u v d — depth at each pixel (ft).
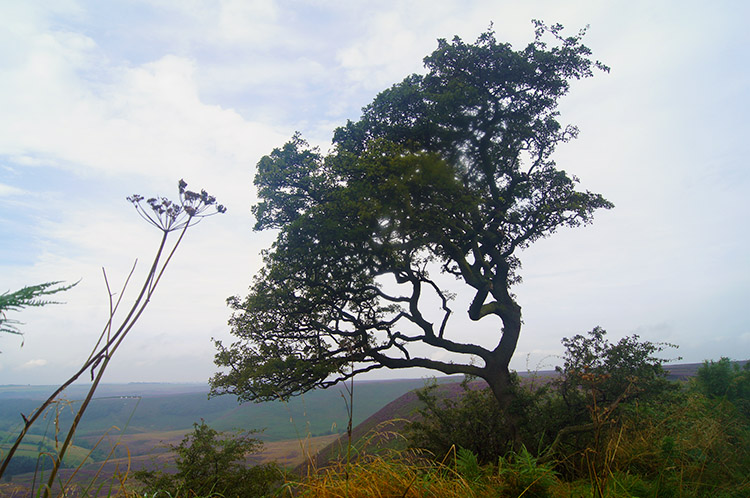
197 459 28.91
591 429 28.86
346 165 46.98
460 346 48.93
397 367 49.39
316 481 14.10
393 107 49.96
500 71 50.67
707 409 26.99
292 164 51.42
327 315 50.01
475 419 38.34
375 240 46.57
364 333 49.42
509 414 38.04
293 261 47.42
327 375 45.24
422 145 49.80
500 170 53.93
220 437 33.42
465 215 49.24
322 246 45.78
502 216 50.52
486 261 53.21
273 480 25.84
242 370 47.47
